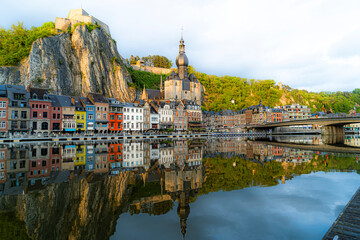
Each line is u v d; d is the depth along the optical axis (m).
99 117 89.69
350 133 167.88
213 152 49.12
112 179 24.45
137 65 195.12
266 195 20.17
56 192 19.58
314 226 14.19
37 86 100.44
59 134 72.62
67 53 118.69
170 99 153.38
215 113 167.88
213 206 17.58
